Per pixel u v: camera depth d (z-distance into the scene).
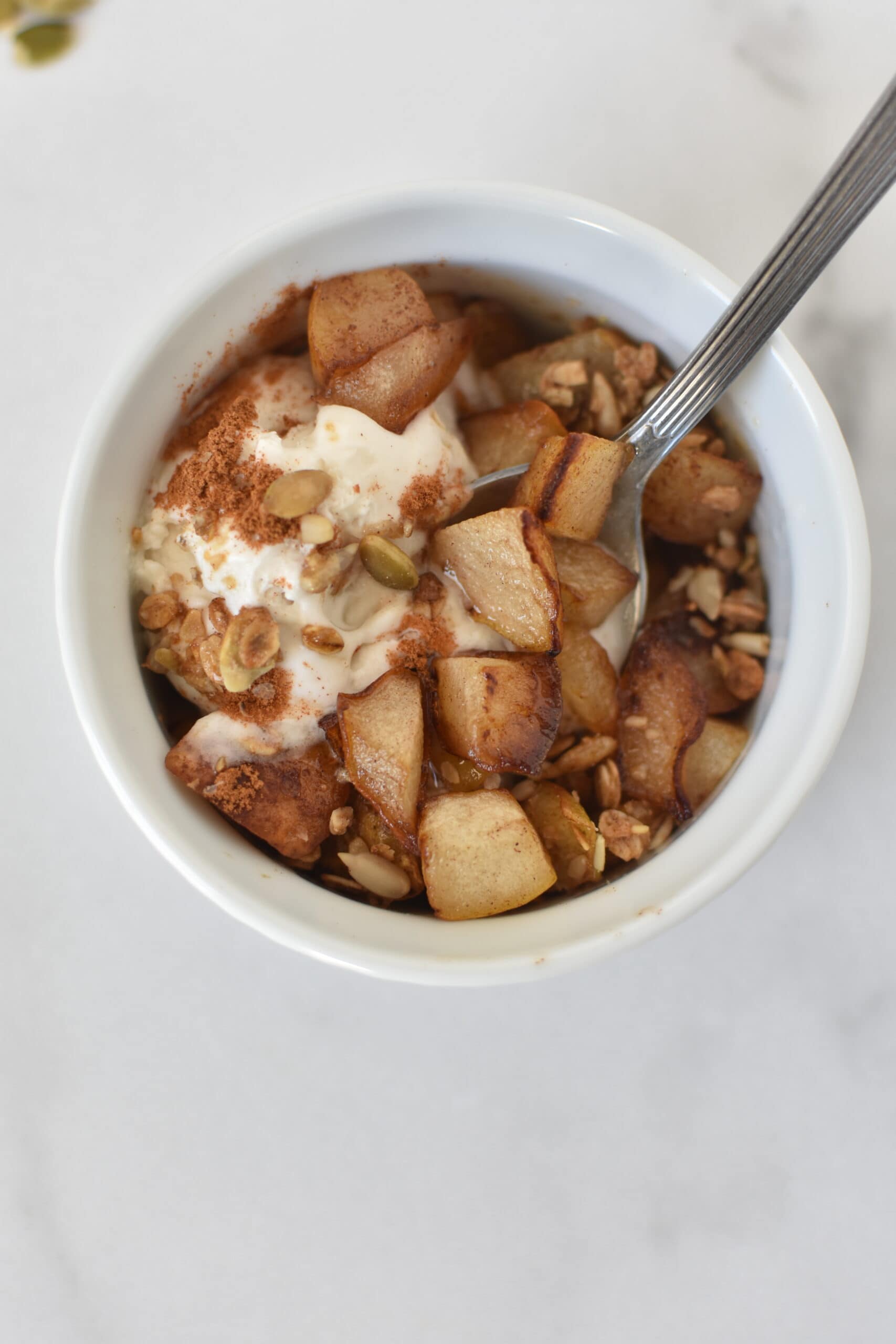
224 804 0.26
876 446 0.29
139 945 0.29
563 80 0.29
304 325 0.27
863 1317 0.29
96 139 0.29
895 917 0.29
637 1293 0.29
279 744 0.26
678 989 0.29
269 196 0.29
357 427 0.26
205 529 0.26
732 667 0.28
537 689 0.26
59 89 0.30
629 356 0.27
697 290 0.25
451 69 0.29
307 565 0.26
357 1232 0.29
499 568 0.26
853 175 0.23
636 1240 0.29
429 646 0.26
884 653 0.29
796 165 0.29
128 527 0.26
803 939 0.29
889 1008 0.29
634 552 0.28
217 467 0.26
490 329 0.28
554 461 0.26
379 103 0.29
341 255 0.26
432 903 0.26
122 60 0.30
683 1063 0.29
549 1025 0.29
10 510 0.29
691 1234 0.29
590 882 0.27
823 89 0.29
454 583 0.27
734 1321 0.29
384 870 0.26
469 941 0.25
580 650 0.27
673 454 0.27
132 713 0.25
